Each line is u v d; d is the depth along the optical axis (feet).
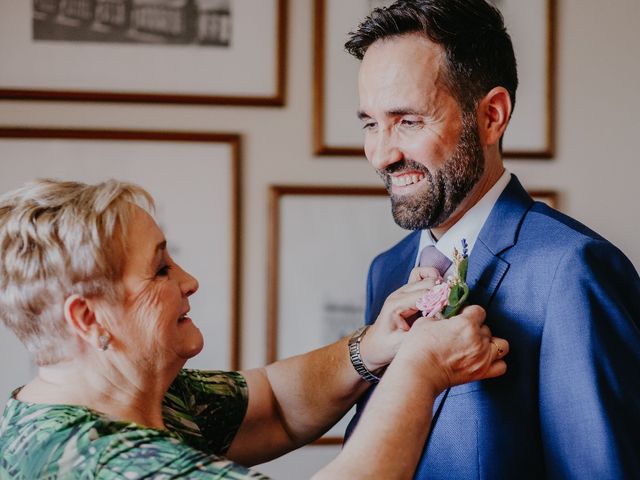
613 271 3.78
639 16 8.05
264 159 7.79
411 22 3.92
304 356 5.06
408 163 3.97
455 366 3.75
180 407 4.50
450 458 3.95
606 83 8.05
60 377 3.92
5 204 3.83
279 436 5.00
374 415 3.60
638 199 8.07
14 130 7.55
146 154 7.68
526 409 3.83
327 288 7.82
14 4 7.56
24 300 3.75
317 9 7.73
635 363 3.61
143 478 3.34
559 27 8.02
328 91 7.77
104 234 3.74
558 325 3.70
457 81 3.91
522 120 7.96
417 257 4.66
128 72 7.66
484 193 4.18
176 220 7.71
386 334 4.54
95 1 7.63
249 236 7.81
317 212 7.81
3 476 3.56
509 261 3.98
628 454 3.51
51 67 7.60
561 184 8.03
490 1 7.90
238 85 7.74
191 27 7.70
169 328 3.94
